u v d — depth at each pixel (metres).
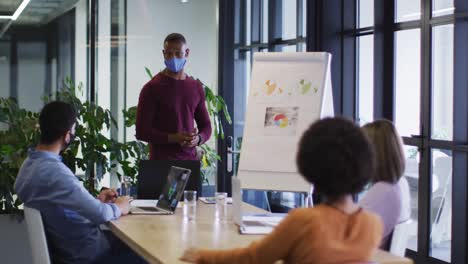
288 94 3.57
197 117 4.81
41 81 6.73
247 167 3.53
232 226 3.31
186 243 2.88
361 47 5.89
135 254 3.66
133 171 5.89
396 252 3.07
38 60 6.71
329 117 2.00
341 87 5.93
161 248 2.77
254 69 3.69
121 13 7.01
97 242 3.46
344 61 5.94
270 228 3.18
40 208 3.30
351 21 5.94
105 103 6.94
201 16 7.38
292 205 6.61
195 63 7.40
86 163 5.66
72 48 6.83
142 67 7.09
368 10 5.75
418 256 5.23
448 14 4.90
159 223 3.41
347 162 1.89
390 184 3.10
